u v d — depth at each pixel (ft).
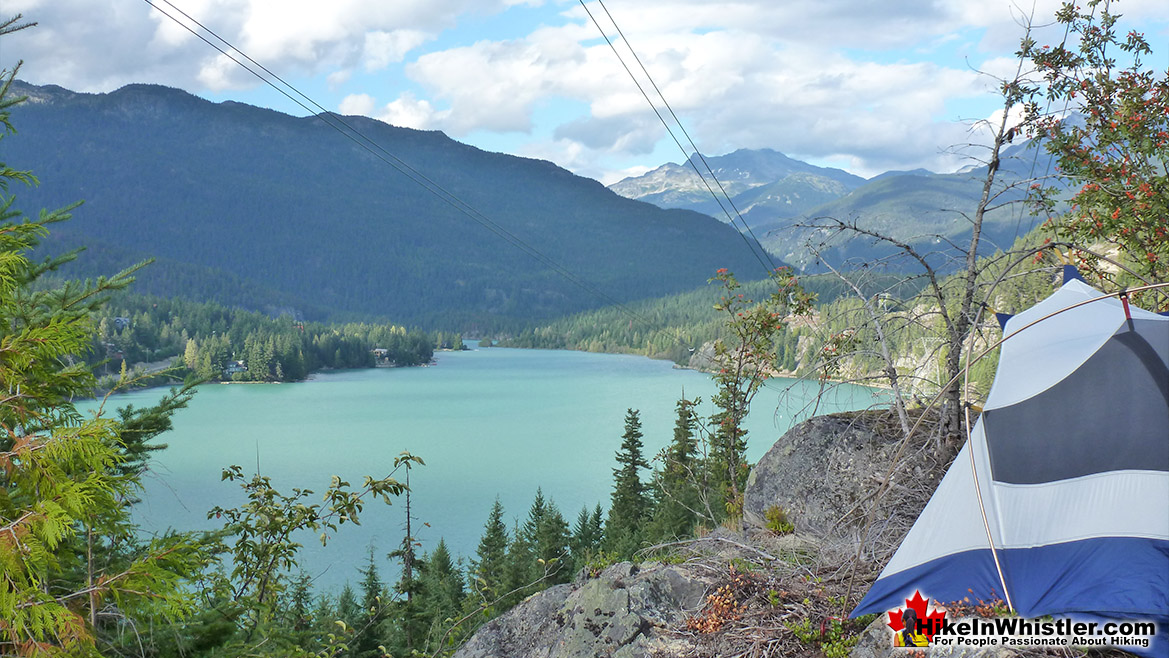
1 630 11.69
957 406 27.48
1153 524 15.49
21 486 12.57
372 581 131.54
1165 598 14.60
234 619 19.34
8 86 16.74
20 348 13.43
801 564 23.90
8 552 11.59
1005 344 20.94
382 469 343.05
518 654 23.09
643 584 22.49
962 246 28.66
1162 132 30.17
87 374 15.11
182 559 14.17
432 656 34.53
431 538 240.12
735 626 20.30
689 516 106.83
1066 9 30.50
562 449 393.50
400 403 574.56
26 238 14.92
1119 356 18.15
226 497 272.31
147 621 15.38
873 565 22.63
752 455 170.19
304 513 26.40
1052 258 28.68
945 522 17.79
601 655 20.67
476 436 433.07
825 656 18.19
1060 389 18.15
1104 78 30.50
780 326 49.57
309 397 609.83
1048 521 16.49
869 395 30.40
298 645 20.86
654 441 363.15
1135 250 31.27
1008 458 17.71
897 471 27.20
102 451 12.82
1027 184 27.91
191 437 420.77
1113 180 30.83
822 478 29.76
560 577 138.72
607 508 278.46
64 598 12.96
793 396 32.12
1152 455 16.31
